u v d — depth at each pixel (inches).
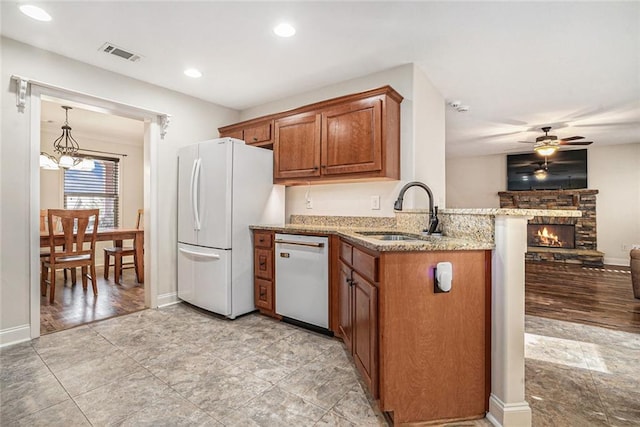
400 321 58.7
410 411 59.1
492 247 61.4
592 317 121.3
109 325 107.3
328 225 127.0
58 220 173.3
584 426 59.5
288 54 101.1
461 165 300.2
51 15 80.4
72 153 182.9
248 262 119.0
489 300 62.3
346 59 104.2
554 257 249.6
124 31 88.2
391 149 101.7
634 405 66.1
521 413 58.1
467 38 92.0
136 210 235.6
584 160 250.2
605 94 138.1
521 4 76.6
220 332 102.1
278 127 125.1
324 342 95.1
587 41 93.9
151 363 81.2
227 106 151.0
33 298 95.5
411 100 106.4
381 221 112.3
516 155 276.2
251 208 120.1
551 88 131.0
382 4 76.4
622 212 239.1
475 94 137.6
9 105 91.3
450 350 60.6
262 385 71.6
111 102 112.4
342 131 106.0
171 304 130.7
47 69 98.4
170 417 60.3
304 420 59.9
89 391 68.5
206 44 95.2
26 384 71.0
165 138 128.5
